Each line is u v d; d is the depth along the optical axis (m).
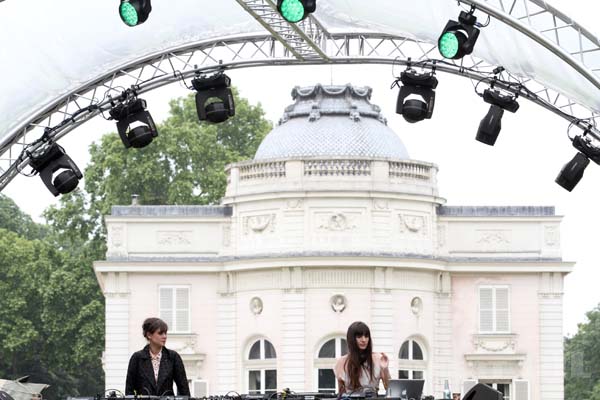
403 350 68.88
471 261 70.06
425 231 69.44
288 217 68.31
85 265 93.81
